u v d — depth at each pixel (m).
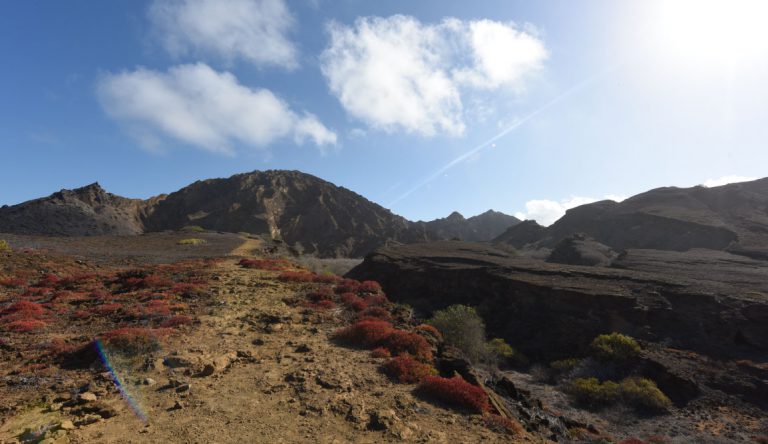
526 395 13.97
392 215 189.38
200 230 70.12
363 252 150.38
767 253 49.72
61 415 6.50
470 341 23.06
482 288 38.69
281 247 63.72
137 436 6.07
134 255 34.69
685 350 23.34
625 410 17.92
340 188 196.25
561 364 24.09
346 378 9.18
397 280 46.25
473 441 6.88
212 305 15.44
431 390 8.80
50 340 10.45
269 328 13.03
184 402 7.38
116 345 9.55
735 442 14.86
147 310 13.68
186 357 9.48
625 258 51.38
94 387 7.66
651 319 26.62
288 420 7.00
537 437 8.20
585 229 100.88
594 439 11.13
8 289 18.05
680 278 34.88
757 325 24.16
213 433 6.32
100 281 19.89
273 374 9.21
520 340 29.33
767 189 85.56
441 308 38.06
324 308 16.48
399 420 7.30
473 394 8.65
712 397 18.92
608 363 22.80
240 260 30.81
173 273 22.16
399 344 11.63
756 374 20.03
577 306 29.98
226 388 8.23
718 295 27.94
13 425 6.11
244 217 157.88
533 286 33.75
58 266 23.98
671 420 17.14
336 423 7.02
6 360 9.06
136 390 7.77
